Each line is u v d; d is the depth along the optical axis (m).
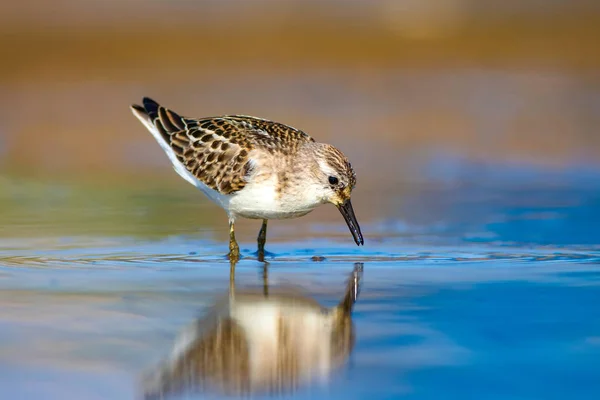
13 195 16.94
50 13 28.98
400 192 17.08
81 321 9.73
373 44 27.34
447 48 26.92
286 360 8.48
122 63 25.83
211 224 15.09
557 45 26.91
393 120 21.69
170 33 28.00
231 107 22.34
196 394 7.80
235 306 10.28
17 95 23.52
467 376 8.03
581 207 15.86
